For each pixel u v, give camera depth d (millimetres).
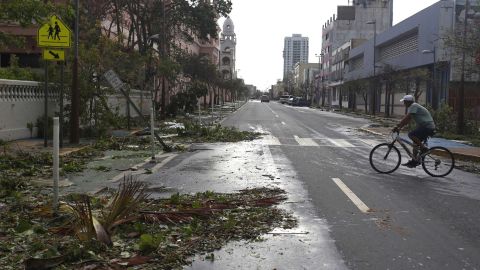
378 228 6867
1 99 16156
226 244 6043
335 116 48281
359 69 72125
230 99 128500
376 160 11867
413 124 25484
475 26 25656
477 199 8906
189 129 21875
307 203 8344
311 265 5383
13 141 16625
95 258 5320
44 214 7047
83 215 6117
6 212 7324
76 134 16734
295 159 14273
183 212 7113
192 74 56656
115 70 21562
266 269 5254
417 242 6246
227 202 8055
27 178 10539
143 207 7496
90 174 11297
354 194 9156
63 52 14695
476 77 34938
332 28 101438
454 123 25328
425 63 43844
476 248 6023
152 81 34312
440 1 40406
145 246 5621
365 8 97500
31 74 20578
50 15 15203
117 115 23141
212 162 13516
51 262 5137
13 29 29984
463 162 14680
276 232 6586
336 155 15359
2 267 5117
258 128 28062
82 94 18781
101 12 30969
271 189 9484
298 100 94188
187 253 5645
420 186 10164
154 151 14820
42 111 18859
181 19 38344
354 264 5422
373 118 45438
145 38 36062
